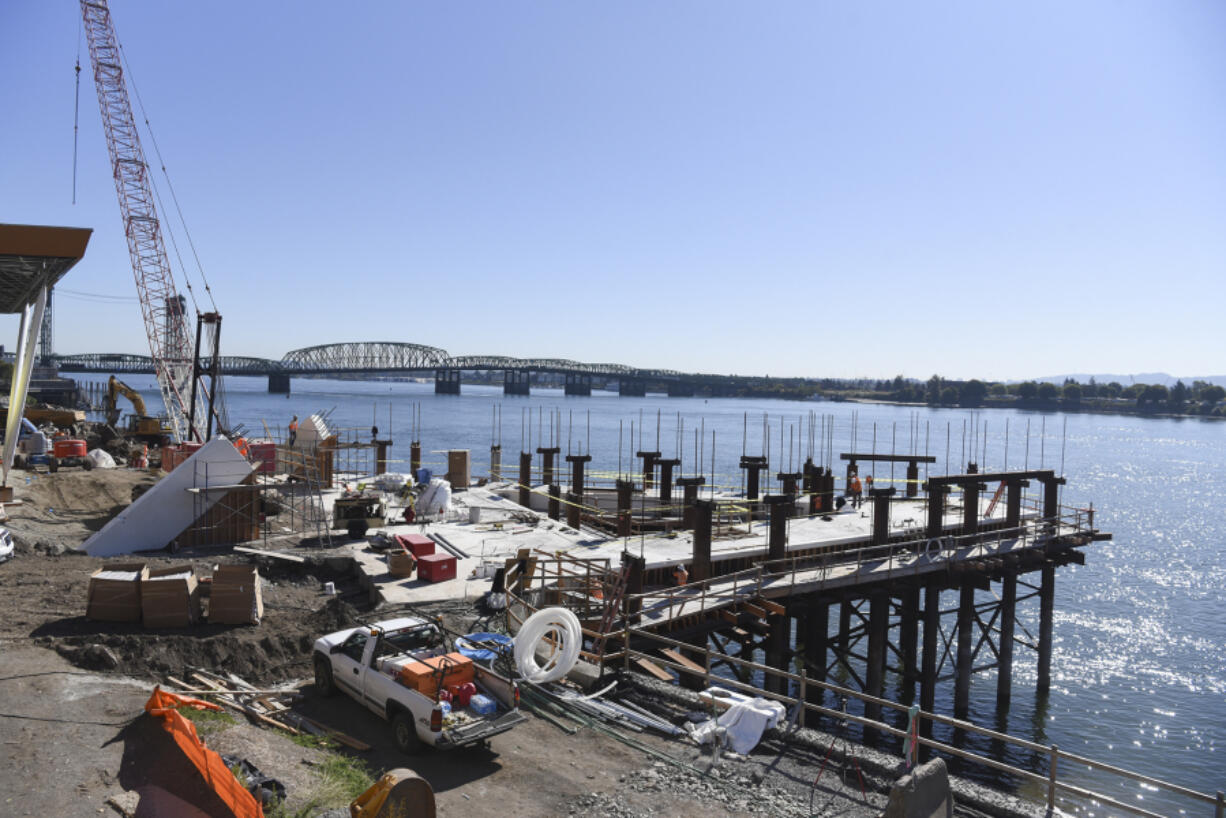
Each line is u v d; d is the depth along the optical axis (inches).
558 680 728.3
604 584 925.2
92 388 7691.9
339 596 960.3
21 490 1514.5
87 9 3248.0
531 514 1472.7
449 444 5674.2
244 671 708.7
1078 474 5782.5
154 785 460.8
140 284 3398.1
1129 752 1203.9
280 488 1579.7
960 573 1286.9
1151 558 2775.6
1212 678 1521.9
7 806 427.5
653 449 5949.8
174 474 1167.6
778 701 679.7
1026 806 513.0
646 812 497.0
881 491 1333.7
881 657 1243.2
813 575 1149.7
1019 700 1405.0
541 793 518.9
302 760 529.0
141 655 684.1
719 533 1387.8
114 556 1094.4
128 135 3363.7
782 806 510.0
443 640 650.8
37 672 619.2
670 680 746.8
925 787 449.1
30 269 1299.2
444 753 571.5
